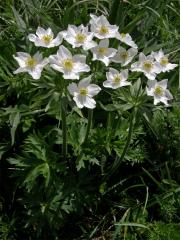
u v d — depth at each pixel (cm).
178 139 48
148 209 47
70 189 43
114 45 49
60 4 61
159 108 45
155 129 46
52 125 46
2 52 47
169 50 52
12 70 47
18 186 46
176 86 50
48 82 38
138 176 49
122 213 47
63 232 46
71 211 45
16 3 59
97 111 47
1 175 47
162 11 57
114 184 48
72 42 39
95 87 38
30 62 38
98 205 47
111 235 46
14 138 45
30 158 42
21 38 52
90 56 44
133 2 59
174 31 58
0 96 46
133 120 40
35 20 55
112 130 44
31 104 45
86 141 43
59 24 53
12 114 44
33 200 43
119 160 44
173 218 46
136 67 40
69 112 45
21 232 45
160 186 45
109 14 53
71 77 37
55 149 47
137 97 39
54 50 44
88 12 59
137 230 45
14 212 45
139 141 48
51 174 42
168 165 49
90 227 46
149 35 57
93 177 45
